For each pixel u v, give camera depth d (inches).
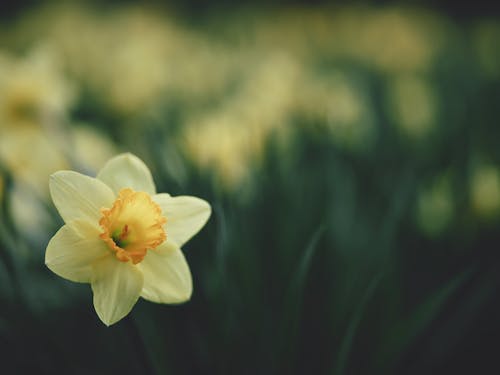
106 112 49.7
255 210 26.2
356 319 20.0
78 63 67.6
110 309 17.4
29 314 20.6
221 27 107.3
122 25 96.3
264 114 39.7
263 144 28.5
